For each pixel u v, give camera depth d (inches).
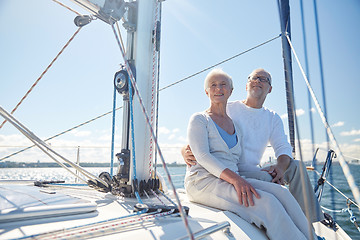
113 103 71.7
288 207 54.7
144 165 70.1
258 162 84.0
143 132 70.8
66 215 41.3
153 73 72.8
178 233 38.8
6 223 35.2
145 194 66.2
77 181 84.3
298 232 49.6
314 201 53.3
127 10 70.1
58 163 59.2
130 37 71.5
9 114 49.2
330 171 34.4
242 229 48.1
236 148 69.6
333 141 27.6
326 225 84.7
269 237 49.8
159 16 77.5
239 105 88.5
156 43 74.7
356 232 119.8
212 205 60.4
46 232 32.1
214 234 42.2
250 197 53.2
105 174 67.2
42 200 42.9
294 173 80.7
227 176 58.1
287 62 30.3
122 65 69.2
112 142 70.5
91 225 37.2
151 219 42.4
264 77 84.7
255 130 84.1
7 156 84.7
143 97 71.1
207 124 66.3
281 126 88.4
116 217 42.4
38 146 54.5
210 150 67.1
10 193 45.8
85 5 59.7
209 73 73.0
